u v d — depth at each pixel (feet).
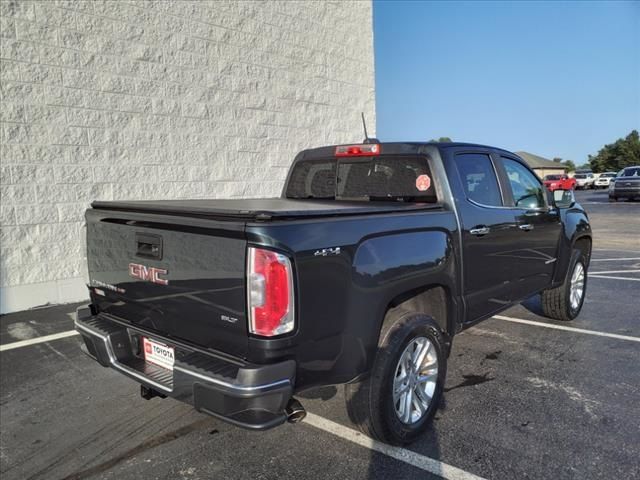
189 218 8.47
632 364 14.64
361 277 8.85
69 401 12.62
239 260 7.63
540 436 10.62
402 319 10.12
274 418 7.75
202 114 25.73
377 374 9.55
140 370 9.49
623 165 243.19
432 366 10.89
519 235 14.35
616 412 11.65
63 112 20.76
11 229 19.70
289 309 7.64
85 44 21.25
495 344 16.49
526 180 15.64
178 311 8.80
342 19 33.78
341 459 9.93
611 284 25.86
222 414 7.73
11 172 19.53
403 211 10.33
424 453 10.07
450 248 11.24
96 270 10.85
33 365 14.85
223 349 8.23
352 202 12.73
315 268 8.03
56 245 20.90
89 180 21.72
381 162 13.16
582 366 14.53
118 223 10.03
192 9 24.95
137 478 9.44
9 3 19.06
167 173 24.45
